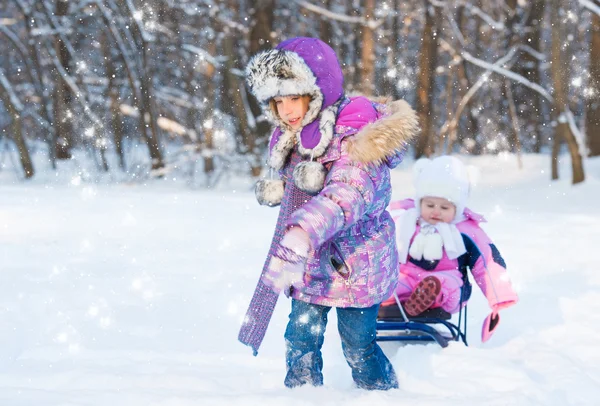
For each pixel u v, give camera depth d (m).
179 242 9.45
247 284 6.83
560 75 20.83
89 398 3.68
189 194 19.39
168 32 27.77
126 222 11.47
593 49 23.45
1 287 6.41
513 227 11.77
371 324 3.81
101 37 30.17
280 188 3.94
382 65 29.97
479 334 5.32
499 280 4.82
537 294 6.48
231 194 21.45
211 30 26.95
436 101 33.97
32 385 4.02
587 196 19.14
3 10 31.70
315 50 3.51
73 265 7.64
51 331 5.11
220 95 30.56
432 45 28.91
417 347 4.61
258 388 4.01
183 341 4.98
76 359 4.51
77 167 28.66
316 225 3.02
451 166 5.20
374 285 3.66
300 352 3.89
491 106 33.44
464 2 29.92
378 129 3.35
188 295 6.33
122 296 6.24
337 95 3.54
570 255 8.72
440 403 3.61
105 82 30.56
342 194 3.19
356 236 3.62
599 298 6.29
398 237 5.25
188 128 31.08
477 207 17.91
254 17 27.98
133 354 4.64
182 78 30.94
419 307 4.82
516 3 31.12
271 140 3.85
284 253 2.96
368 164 3.39
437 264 5.14
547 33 33.28
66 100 30.19
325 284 3.65
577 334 5.15
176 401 3.61
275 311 5.85
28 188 20.06
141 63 28.34
